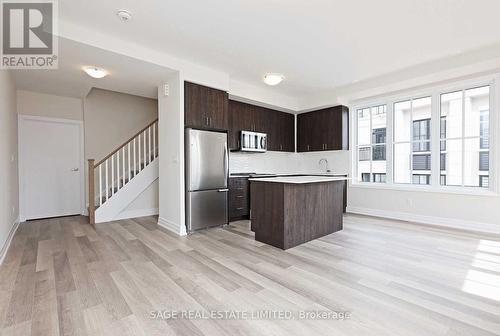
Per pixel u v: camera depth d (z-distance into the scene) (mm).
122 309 1766
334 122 5426
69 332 1523
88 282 2162
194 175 3811
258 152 5684
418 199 4426
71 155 5066
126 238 3471
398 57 3549
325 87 5000
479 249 2965
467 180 4004
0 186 2805
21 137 4527
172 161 3889
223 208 4219
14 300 1871
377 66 3877
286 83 4754
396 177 4824
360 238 3477
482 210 3771
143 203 5023
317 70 4062
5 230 3025
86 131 5176
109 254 2840
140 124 5836
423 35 2932
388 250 2973
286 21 2629
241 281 2189
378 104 5059
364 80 4562
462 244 3156
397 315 1695
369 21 2635
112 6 2352
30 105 4629
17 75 3773
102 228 4008
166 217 4082
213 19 2586
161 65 3400
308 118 5957
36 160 4691
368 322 1623
